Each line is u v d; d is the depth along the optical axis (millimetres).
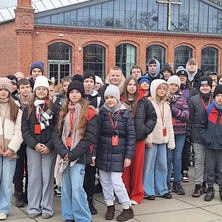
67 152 5031
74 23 28750
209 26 32906
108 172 5539
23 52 27281
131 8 30250
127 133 5496
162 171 6586
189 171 8648
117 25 29953
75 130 5074
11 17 33000
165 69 8125
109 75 6555
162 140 6441
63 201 5289
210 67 33469
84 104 5148
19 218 5512
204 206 6172
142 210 5926
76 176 5082
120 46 30203
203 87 6930
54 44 28422
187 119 6797
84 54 29234
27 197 5977
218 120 6387
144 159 6461
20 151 6055
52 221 5398
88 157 5184
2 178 5539
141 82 6824
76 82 5180
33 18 27312
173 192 6977
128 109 5594
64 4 32844
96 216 5652
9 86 5570
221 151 6438
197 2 32281
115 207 6078
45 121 5465
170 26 31500
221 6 32969
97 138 5531
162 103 6559
